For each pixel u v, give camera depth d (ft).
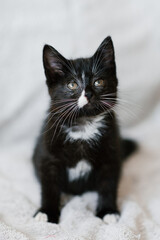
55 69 1.66
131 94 2.31
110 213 1.62
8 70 2.17
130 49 2.28
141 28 2.29
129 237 1.44
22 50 2.17
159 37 2.30
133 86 2.31
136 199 1.72
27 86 2.19
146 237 1.49
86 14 2.20
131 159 2.09
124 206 1.67
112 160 1.67
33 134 2.27
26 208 1.65
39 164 1.68
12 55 2.16
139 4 2.28
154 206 1.67
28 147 2.21
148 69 2.32
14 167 1.98
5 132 2.24
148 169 1.98
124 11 2.27
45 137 1.66
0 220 1.53
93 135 1.65
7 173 1.93
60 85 1.65
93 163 1.67
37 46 2.17
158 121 2.42
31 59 2.18
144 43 2.30
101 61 1.68
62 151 1.64
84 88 1.61
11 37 2.15
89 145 1.65
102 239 1.46
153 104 2.41
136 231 1.49
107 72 1.68
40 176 1.68
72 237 1.42
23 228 1.51
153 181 1.86
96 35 2.22
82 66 1.66
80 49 2.20
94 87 1.64
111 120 1.68
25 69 2.18
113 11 2.25
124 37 2.26
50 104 1.70
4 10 2.13
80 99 1.59
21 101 2.19
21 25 2.15
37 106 2.22
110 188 1.68
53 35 2.18
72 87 1.63
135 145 2.15
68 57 2.18
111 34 2.24
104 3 2.23
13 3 2.14
